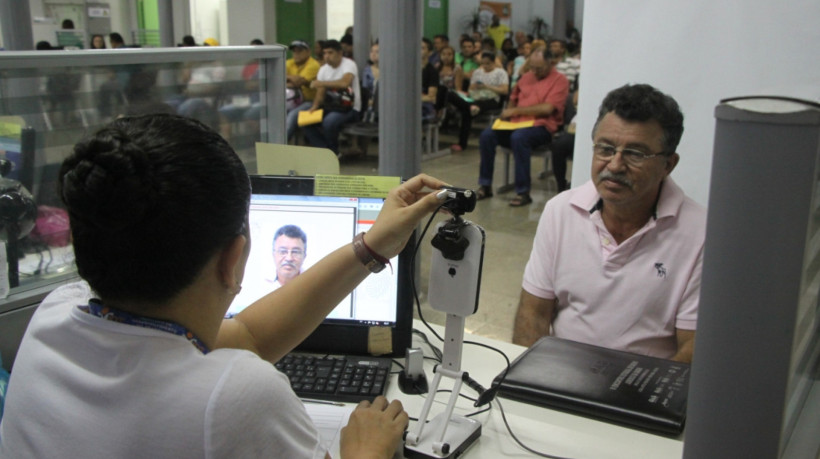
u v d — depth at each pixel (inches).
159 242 23.6
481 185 206.5
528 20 547.2
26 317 48.6
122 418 23.6
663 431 42.8
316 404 45.6
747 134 24.2
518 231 173.5
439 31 485.1
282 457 24.5
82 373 24.8
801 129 23.4
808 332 31.5
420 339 57.2
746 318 25.7
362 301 51.8
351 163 254.8
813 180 23.7
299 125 247.6
